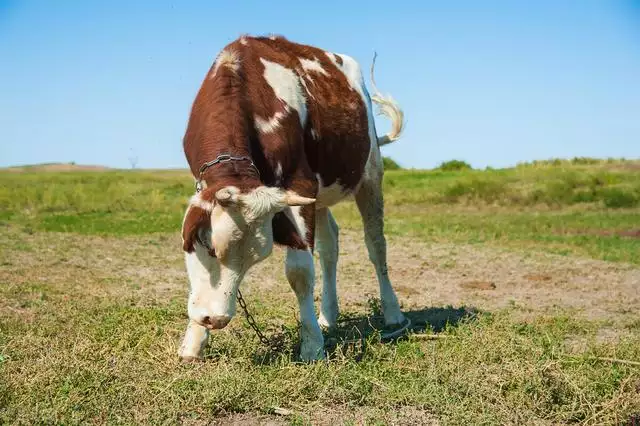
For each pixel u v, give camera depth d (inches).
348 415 173.0
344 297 345.7
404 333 261.7
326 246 273.3
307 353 212.7
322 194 242.2
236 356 212.2
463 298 351.3
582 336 266.2
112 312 279.6
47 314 271.9
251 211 172.2
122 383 183.6
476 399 177.5
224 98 199.5
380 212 281.6
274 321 278.2
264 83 211.2
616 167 1459.2
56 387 179.3
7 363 193.9
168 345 218.1
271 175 204.7
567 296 360.8
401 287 374.3
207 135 194.1
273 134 205.2
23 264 425.4
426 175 1599.4
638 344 230.2
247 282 385.7
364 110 261.1
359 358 219.3
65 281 366.3
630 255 526.0
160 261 461.4
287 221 203.9
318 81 237.8
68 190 977.5
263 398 177.0
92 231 642.8
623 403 173.3
